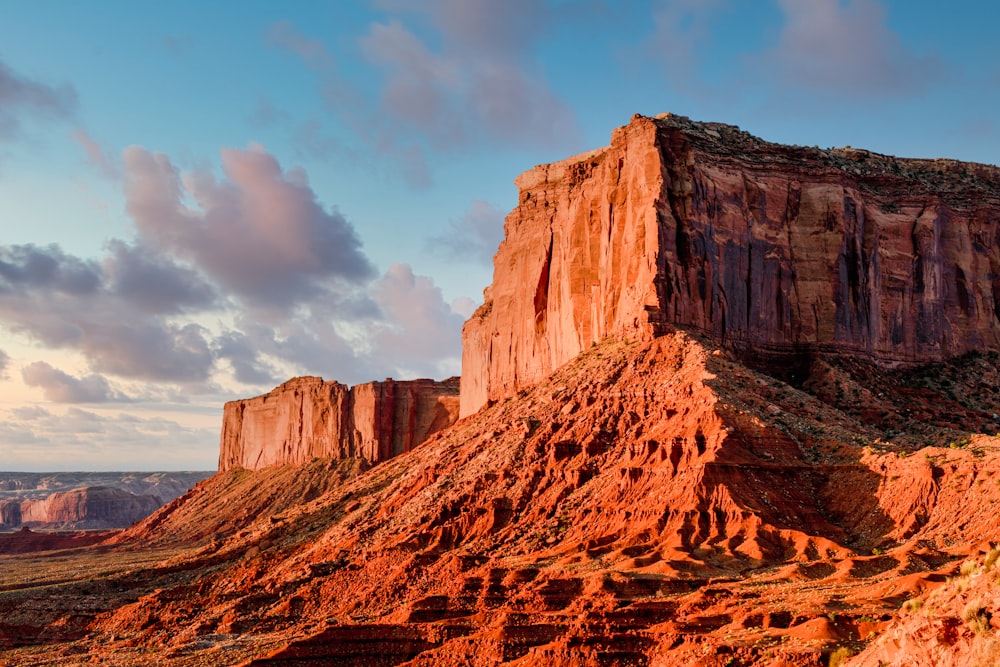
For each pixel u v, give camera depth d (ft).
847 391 459.73
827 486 364.99
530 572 345.72
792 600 275.39
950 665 163.63
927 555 300.81
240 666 326.44
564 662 273.95
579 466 407.64
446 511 424.87
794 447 382.63
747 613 268.62
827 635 237.25
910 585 267.18
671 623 279.49
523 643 295.28
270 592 428.56
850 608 257.14
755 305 486.79
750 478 360.07
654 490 373.61
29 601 561.43
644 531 355.15
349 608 381.19
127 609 490.90
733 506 348.18
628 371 445.37
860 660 185.98
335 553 448.24
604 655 270.05
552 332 568.00
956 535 313.94
